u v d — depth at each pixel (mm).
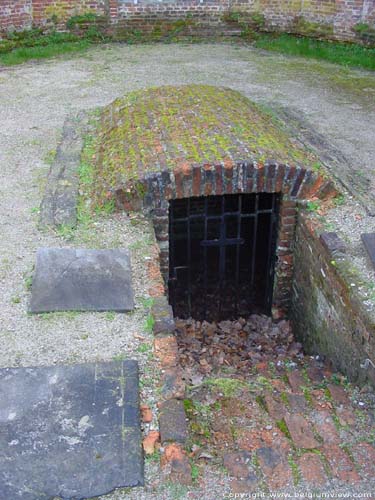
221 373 4949
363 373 4184
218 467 3051
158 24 14000
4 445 3002
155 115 6867
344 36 12984
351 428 3492
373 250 4727
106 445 3020
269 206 6180
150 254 4816
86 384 3398
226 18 14031
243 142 5941
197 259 6633
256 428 3434
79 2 13453
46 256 4637
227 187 5539
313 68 11648
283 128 7504
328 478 3021
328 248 4848
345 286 4477
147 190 5371
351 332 4426
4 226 5301
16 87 10320
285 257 6062
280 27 13883
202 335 6207
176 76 11055
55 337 3867
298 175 5582
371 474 3074
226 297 6766
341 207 5555
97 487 2822
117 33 13945
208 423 3465
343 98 9570
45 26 13328
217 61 12250
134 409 3236
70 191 5871
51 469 2889
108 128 7188
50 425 3123
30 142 7457
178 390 3434
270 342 6039
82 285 4316
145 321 4027
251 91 9961
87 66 11867
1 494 2758
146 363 3641
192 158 5531
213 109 7039
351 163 6680
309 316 5621
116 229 5195
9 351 3736
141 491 2844
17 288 4383
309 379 4465
